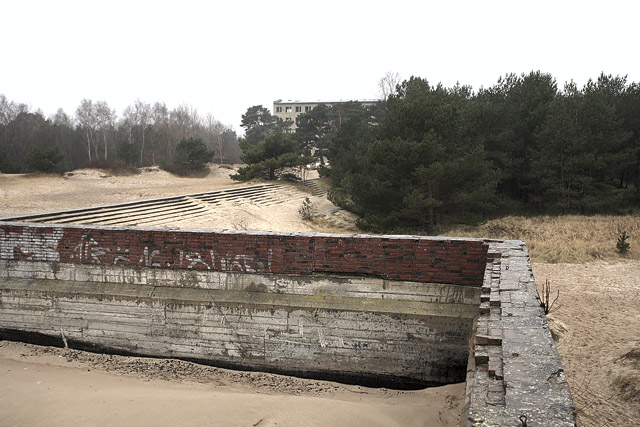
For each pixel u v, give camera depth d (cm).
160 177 4891
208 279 805
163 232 812
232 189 3525
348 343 754
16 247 870
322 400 628
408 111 2559
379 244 748
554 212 2870
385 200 2550
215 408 607
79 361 805
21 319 873
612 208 2633
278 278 783
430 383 729
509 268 590
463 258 722
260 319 780
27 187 3503
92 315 840
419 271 738
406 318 733
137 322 823
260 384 738
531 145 2967
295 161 4488
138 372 766
